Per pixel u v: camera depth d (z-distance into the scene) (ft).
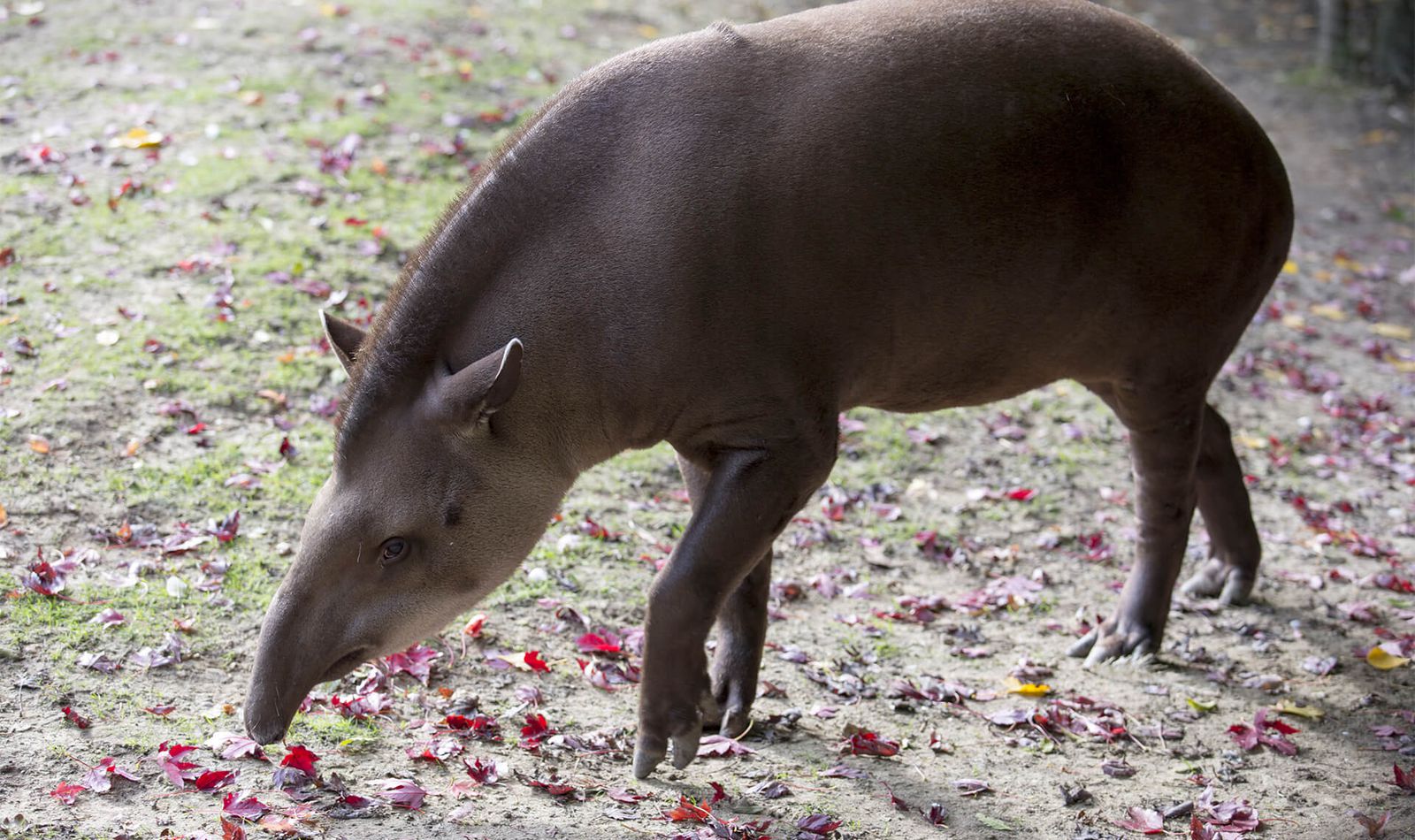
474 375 21.17
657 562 33.01
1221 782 26.81
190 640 26.96
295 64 55.98
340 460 22.11
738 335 22.74
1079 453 42.11
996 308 25.27
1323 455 44.04
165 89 51.72
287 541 30.94
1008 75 24.68
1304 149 74.23
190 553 29.94
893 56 24.08
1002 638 32.32
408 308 22.22
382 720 25.36
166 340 37.63
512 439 22.62
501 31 64.18
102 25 57.00
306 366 37.99
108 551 29.50
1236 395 47.42
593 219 22.57
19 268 39.60
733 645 27.04
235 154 47.78
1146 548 31.45
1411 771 27.12
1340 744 28.68
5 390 34.30
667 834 22.62
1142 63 26.22
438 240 22.62
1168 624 33.88
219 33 57.82
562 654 28.78
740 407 23.07
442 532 22.25
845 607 32.81
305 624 21.59
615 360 22.65
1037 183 24.73
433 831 21.85
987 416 43.52
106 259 40.86
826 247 23.16
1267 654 32.63
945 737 27.61
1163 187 26.27
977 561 35.81
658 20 71.20
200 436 34.30
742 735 26.81
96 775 22.13
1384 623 34.27
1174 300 27.43
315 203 45.96
